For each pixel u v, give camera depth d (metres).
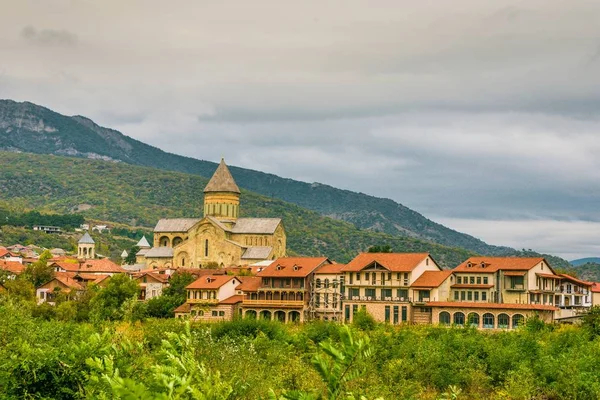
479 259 189.25
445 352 110.44
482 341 118.88
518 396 90.19
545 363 100.38
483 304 175.50
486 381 98.81
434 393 96.19
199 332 103.25
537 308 170.00
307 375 85.38
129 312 184.62
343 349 26.31
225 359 85.50
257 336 122.25
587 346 111.06
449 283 185.62
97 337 47.75
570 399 88.62
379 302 184.62
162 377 28.75
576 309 193.88
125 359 42.31
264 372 84.56
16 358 49.28
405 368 101.56
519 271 182.12
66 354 48.53
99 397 30.30
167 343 32.59
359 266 188.62
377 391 78.62
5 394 47.53
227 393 29.91
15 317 87.88
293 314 199.38
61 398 47.69
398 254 191.25
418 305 180.75
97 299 196.75
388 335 131.12
